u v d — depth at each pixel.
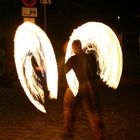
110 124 9.78
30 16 15.09
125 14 43.97
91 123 7.82
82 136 8.66
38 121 10.26
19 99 13.60
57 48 37.25
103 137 7.80
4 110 11.77
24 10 15.06
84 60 7.93
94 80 7.98
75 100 8.47
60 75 17.83
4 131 9.23
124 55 36.91
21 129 9.41
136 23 43.38
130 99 13.41
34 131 9.20
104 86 16.19
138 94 14.48
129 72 22.08
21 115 11.05
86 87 7.84
